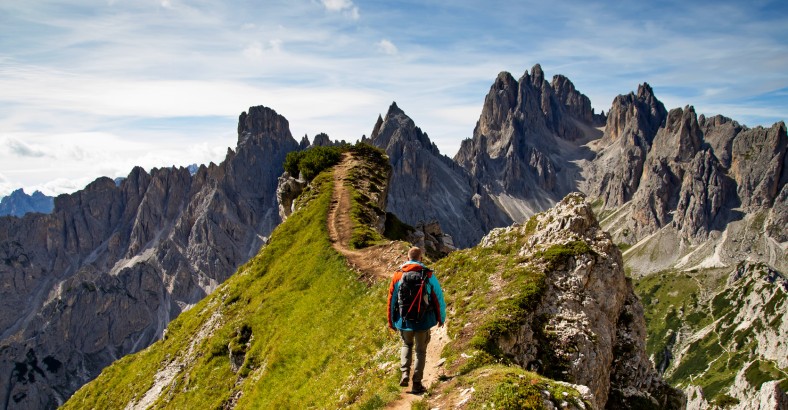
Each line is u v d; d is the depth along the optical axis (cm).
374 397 1838
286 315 4353
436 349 2138
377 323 2862
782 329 18325
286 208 9906
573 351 2159
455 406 1547
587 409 1463
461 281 2755
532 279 2419
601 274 2562
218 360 4616
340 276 4400
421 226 9500
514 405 1423
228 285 6588
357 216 6719
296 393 2828
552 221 2844
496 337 2034
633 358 2509
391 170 11419
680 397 2477
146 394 5294
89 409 6006
